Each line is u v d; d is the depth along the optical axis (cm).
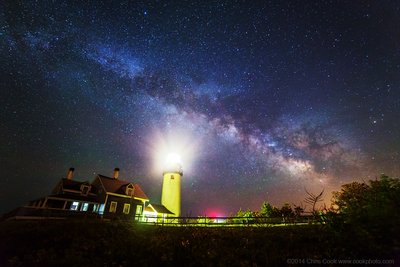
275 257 970
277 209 2758
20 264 1066
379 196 913
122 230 1606
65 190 3148
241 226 1634
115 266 1013
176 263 1012
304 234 1182
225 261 991
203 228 1639
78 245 1276
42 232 1530
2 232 1702
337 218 1041
